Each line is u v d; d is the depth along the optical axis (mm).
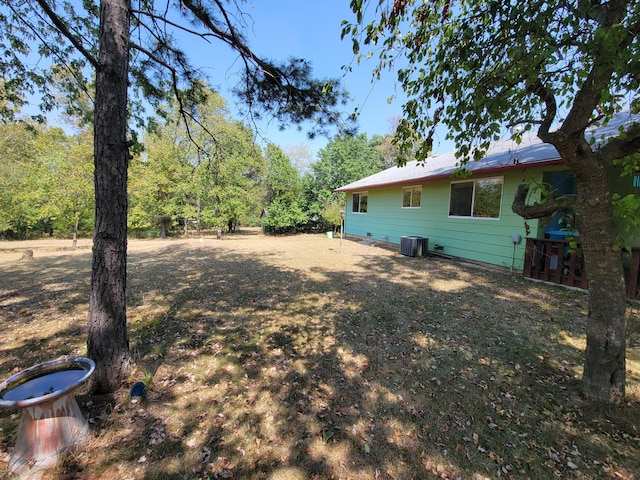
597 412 2209
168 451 1921
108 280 2432
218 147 5148
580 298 4977
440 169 9281
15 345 3389
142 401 2385
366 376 2781
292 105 3713
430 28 2350
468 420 2213
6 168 13000
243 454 1918
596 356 2258
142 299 5086
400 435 2080
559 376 2725
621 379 2219
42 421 1737
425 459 1881
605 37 1406
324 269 7605
